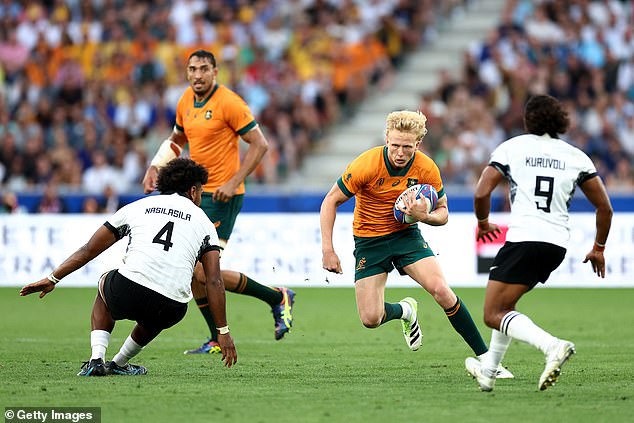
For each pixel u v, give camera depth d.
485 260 57.41
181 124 34.50
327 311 48.56
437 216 26.64
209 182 33.69
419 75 83.31
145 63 81.12
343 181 26.94
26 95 81.38
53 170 72.12
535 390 24.61
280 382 26.06
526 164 23.67
